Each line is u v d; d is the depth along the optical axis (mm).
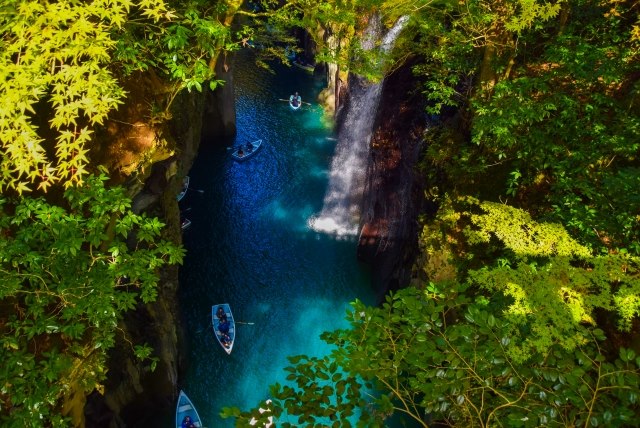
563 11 11977
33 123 9195
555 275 7035
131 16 9641
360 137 25578
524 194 12688
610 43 11508
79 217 7391
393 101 19609
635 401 4199
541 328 5781
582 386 4422
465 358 4934
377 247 21000
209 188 26781
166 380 15094
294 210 25750
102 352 9273
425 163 15680
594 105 9891
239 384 16797
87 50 5879
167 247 8484
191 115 15578
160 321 14648
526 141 10391
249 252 22719
